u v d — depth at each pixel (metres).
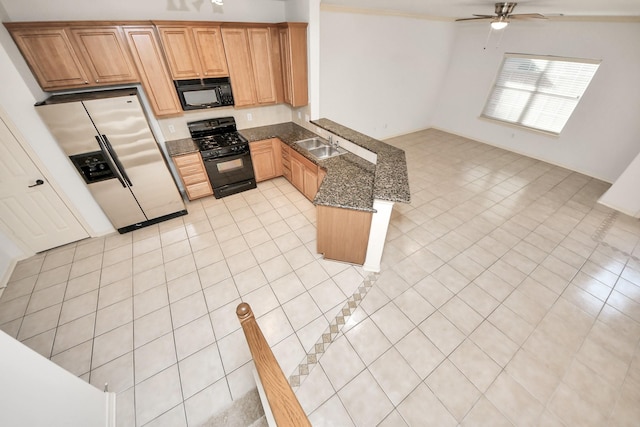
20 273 2.84
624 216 3.75
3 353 1.18
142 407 1.81
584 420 1.76
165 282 2.72
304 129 4.39
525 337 2.24
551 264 2.96
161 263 2.95
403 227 3.52
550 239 3.33
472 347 2.17
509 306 2.50
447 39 5.89
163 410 1.80
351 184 2.75
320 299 2.55
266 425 1.71
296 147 3.75
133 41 2.83
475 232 3.45
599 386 1.93
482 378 1.98
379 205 2.33
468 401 1.85
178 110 3.42
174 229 3.47
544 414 1.79
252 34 3.41
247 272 2.83
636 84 4.04
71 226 3.16
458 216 3.75
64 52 2.58
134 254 3.08
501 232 3.44
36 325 2.33
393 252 3.11
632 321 2.37
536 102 5.25
